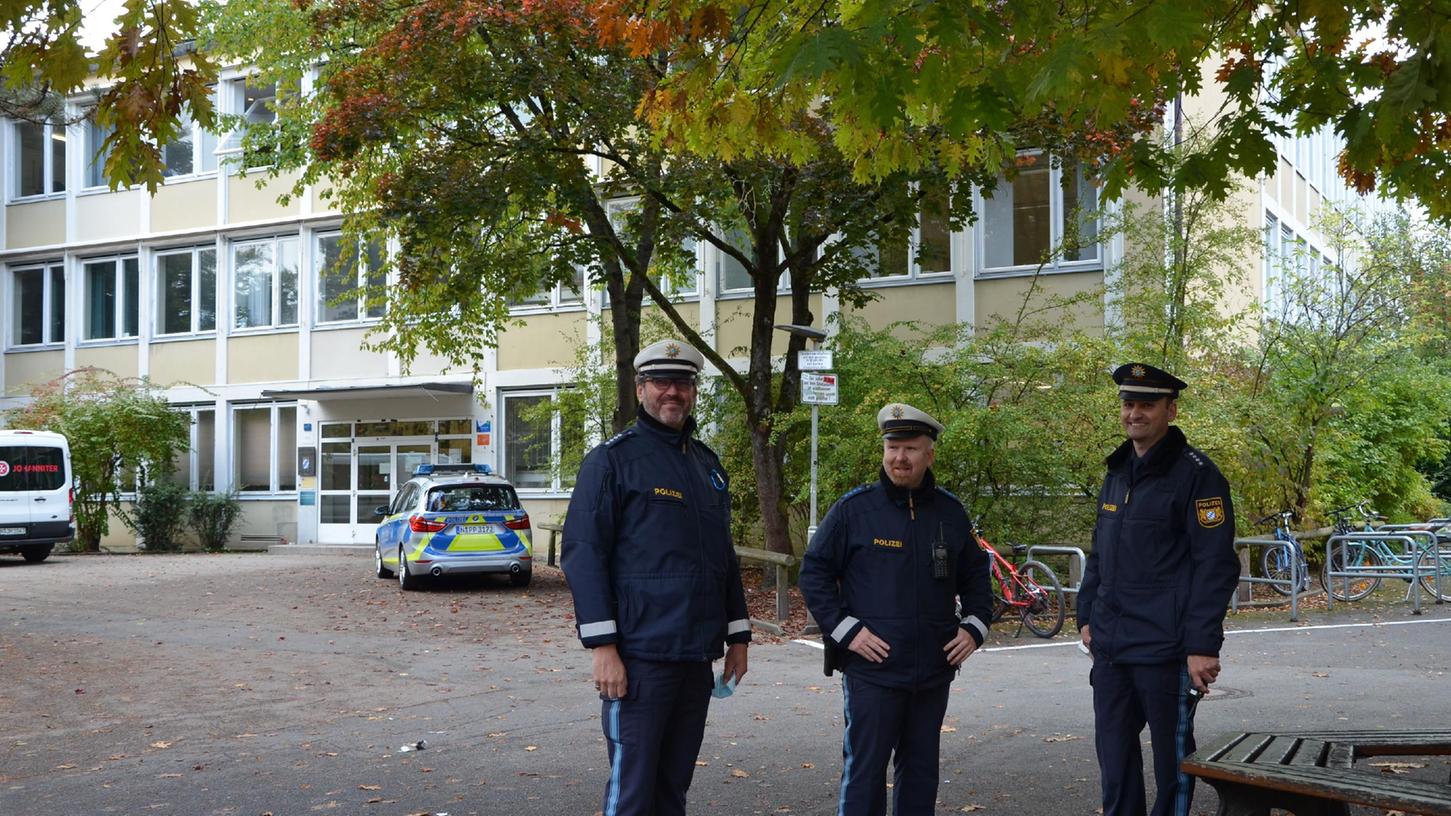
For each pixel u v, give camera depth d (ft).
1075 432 50.90
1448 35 17.31
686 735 15.61
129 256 102.83
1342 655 38.70
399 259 60.75
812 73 15.66
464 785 23.44
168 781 24.34
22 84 21.24
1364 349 58.75
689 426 16.10
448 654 42.22
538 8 48.80
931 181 50.60
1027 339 55.21
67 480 84.07
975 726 27.89
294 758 26.30
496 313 71.26
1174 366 53.26
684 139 22.82
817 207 51.67
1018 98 17.63
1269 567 53.36
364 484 92.38
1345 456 65.92
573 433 73.92
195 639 45.83
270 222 96.37
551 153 52.24
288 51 68.54
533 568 73.97
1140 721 17.20
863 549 16.78
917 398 52.65
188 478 99.91
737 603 16.29
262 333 97.14
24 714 32.07
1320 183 93.35
